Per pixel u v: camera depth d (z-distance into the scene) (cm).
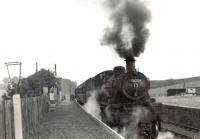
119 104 1500
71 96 7262
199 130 1488
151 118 1374
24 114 1199
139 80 1532
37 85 3641
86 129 1479
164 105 2066
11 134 959
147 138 1378
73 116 2298
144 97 1528
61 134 1344
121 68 1686
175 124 1833
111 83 1634
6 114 892
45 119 2148
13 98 1012
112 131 1251
